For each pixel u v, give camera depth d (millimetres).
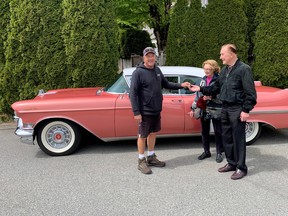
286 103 5039
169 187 3635
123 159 4680
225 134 3969
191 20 7637
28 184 3822
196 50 7684
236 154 3848
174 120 4883
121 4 9375
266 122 5051
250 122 5082
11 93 7438
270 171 4055
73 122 4848
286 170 4082
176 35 7949
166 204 3221
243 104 3650
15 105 4703
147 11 10047
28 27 7000
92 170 4246
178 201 3279
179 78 4992
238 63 3666
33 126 4727
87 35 6801
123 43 13891
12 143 5746
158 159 4625
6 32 7410
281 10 7223
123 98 4805
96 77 7043
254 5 7637
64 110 4703
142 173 4090
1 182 3902
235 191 3488
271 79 7445
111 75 7215
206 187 3609
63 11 7039
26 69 7227
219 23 7441
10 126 7168
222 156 4598
